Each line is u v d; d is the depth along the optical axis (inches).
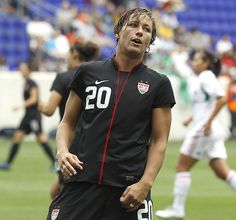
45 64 2260.1
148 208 469.4
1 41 2472.9
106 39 2513.5
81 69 482.6
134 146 468.1
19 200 1034.7
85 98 478.0
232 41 2940.5
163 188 1196.5
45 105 709.3
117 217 466.9
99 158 466.3
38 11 2618.1
